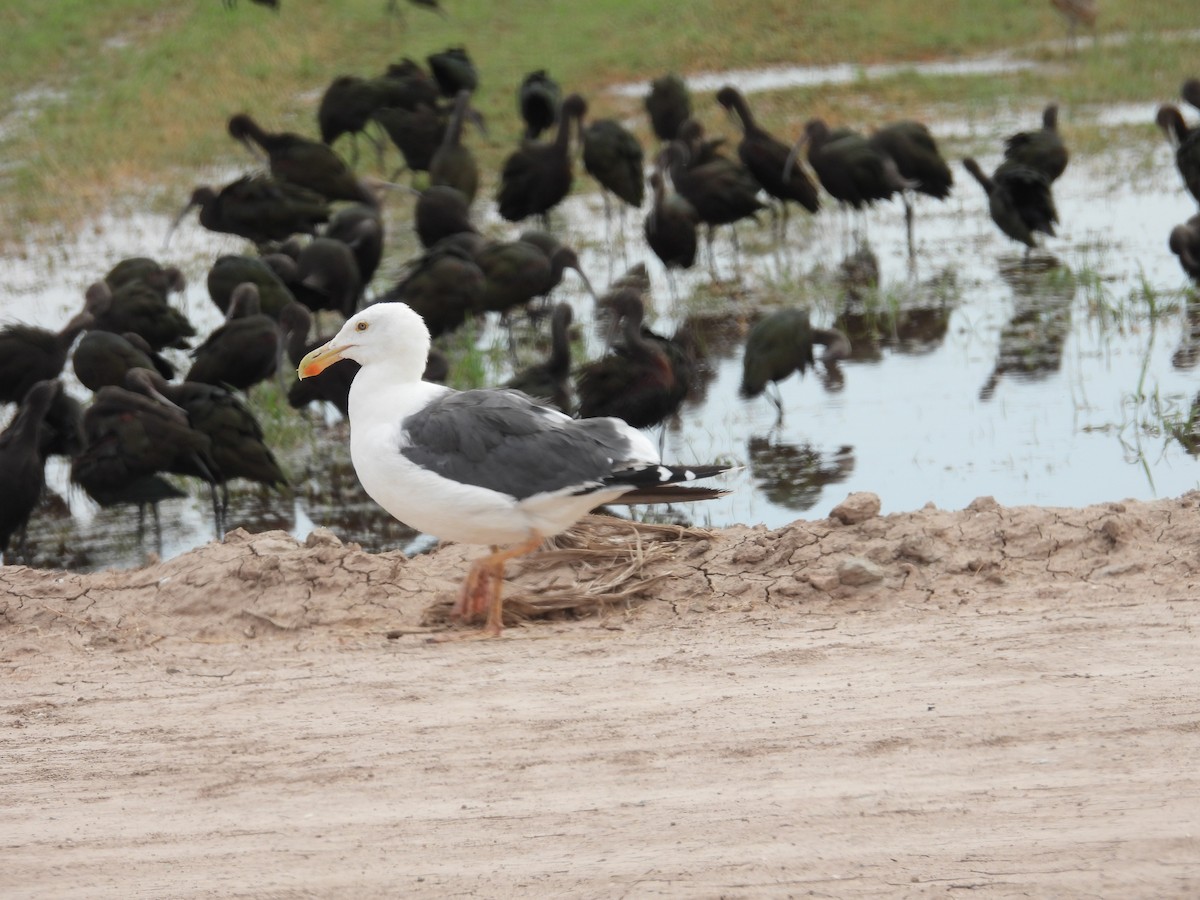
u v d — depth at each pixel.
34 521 15.94
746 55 34.78
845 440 16.12
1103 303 19.70
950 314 20.17
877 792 6.93
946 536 10.70
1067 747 7.26
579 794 7.18
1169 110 25.66
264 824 7.14
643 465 9.51
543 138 30.83
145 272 20.06
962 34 35.03
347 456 17.03
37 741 8.42
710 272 22.83
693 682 8.58
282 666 9.54
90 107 32.72
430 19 38.22
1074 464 14.90
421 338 10.08
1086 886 5.99
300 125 31.19
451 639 9.95
